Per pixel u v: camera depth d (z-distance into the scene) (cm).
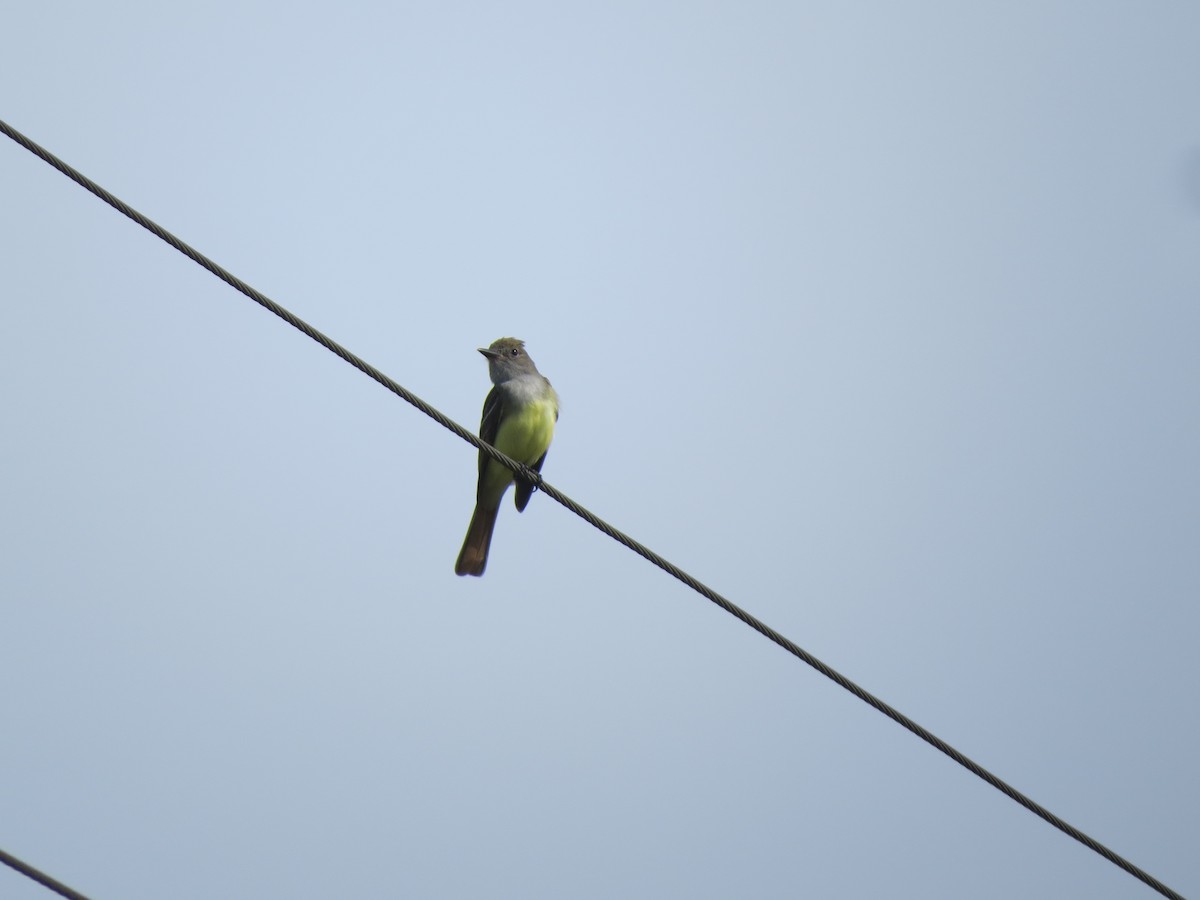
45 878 941
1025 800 1077
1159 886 1093
